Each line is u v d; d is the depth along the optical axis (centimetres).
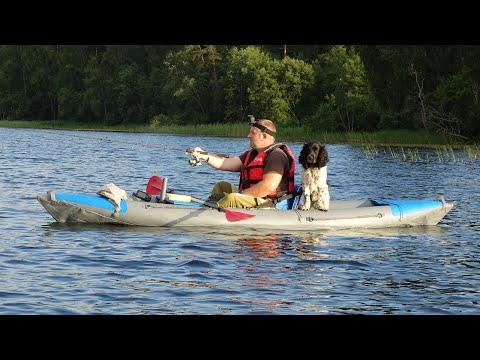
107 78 7781
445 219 1223
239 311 651
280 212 1051
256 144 1062
